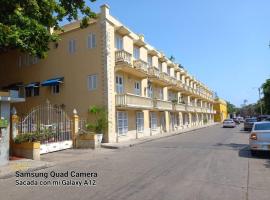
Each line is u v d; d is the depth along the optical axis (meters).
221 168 10.86
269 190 7.68
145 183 8.60
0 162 12.02
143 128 29.03
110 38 23.02
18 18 13.23
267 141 13.47
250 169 10.64
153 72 29.61
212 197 7.07
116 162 12.97
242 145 19.03
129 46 26.88
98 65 22.66
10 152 14.58
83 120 20.98
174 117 40.62
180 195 7.26
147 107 27.56
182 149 17.38
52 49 25.83
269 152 14.99
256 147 13.70
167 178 9.24
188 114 49.81
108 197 7.25
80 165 12.41
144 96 29.44
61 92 24.73
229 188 7.90
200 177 9.31
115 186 8.35
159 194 7.39
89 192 7.80
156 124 33.03
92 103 22.73
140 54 29.47
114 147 19.11
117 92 23.97
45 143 16.70
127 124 25.41
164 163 12.25
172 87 38.78
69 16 17.08
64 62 24.86
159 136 28.55
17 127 14.85
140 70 25.86
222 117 91.19
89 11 17.39
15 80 28.81
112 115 22.55
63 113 18.50
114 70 23.44
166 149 17.66
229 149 16.89
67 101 24.20
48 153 16.62
